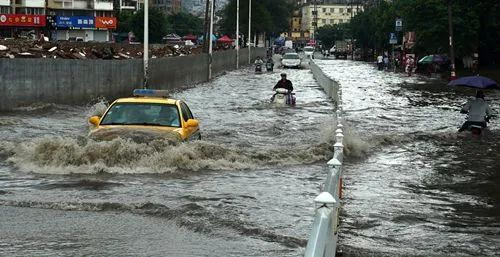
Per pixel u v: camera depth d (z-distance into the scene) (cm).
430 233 934
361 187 1274
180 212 988
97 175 1287
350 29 13862
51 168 1331
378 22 9650
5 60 2491
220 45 10412
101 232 891
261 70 6662
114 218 966
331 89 3553
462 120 2639
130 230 904
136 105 1480
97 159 1348
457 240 900
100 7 12062
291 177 1337
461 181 1363
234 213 998
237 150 1523
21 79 2556
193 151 1400
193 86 4528
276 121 2462
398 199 1166
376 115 2781
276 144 1836
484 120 2184
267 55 9419
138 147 1357
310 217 985
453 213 1066
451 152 1798
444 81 5453
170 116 1460
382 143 1933
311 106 3100
